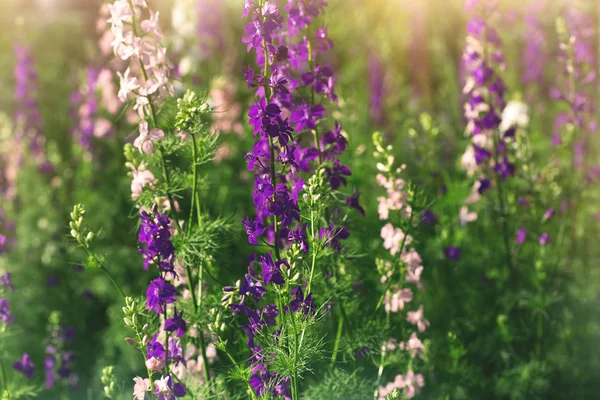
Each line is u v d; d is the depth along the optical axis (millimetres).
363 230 1954
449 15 4477
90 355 2557
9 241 2932
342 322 1970
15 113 3408
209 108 1819
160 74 1843
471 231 2414
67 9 5859
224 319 1833
